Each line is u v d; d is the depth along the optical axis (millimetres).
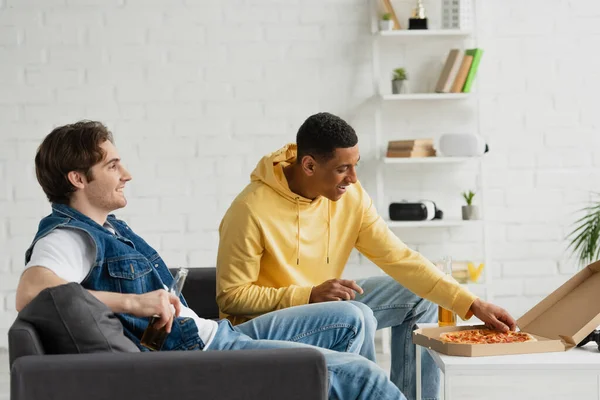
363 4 6098
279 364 2225
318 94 6113
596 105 6180
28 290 2445
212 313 4047
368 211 3781
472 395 4715
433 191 6199
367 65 6117
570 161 6184
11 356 2250
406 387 3693
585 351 2934
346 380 2605
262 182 3621
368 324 3191
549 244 6207
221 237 3559
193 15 6047
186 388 2195
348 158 3457
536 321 3283
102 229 2750
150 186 6074
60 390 2154
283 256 3592
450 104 6180
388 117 6160
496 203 6199
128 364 2180
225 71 6074
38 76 6000
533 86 6164
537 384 4957
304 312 3082
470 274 5918
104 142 2773
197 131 6082
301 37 6094
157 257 3031
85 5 6000
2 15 5961
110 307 2471
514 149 6180
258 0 6066
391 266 3688
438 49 6141
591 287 3227
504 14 6137
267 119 6105
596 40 6160
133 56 6031
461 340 3020
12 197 6020
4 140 6000
